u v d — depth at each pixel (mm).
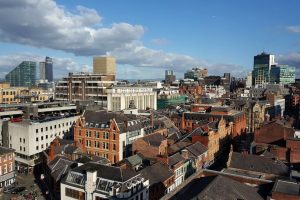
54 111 156750
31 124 113562
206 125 123062
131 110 144875
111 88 191000
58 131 126688
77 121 112750
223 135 126438
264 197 48562
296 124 149625
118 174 65562
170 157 85875
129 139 108188
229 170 75625
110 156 106062
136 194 62750
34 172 109938
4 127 120562
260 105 188000
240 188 47219
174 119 155875
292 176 70750
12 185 95500
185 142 108062
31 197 85250
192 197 41750
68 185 68625
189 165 91562
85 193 65625
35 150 114312
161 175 76562
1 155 92625
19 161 114688
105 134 106625
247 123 180750
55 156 93125
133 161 82312
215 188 43812
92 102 171875
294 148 85625
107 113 115000
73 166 81875
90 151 110250
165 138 109500
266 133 101375
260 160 75750
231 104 193625
